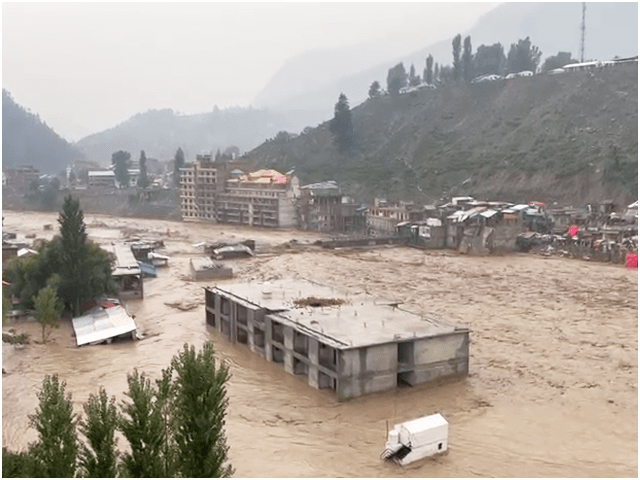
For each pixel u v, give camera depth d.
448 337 51.03
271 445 40.41
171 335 66.69
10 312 69.62
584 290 90.38
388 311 58.25
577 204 182.25
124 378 52.78
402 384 50.34
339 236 153.88
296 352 52.38
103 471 26.52
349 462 38.06
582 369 54.91
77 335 64.88
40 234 166.50
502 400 47.88
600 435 42.06
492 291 89.62
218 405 28.34
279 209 182.50
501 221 135.12
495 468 37.22
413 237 140.12
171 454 27.41
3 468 26.11
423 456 38.38
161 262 114.56
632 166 180.62
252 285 70.88
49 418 27.11
